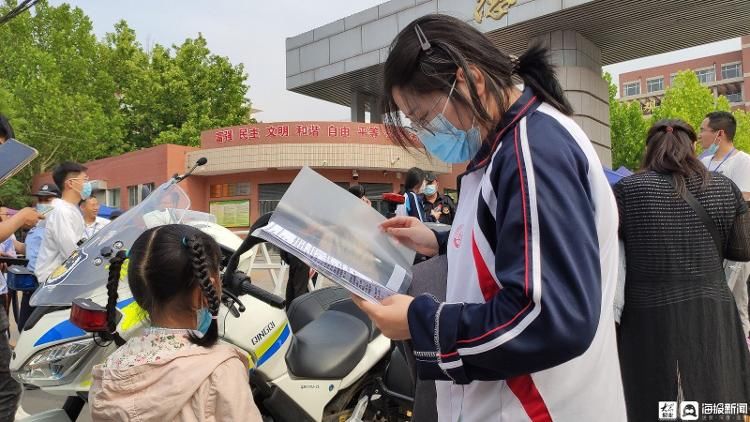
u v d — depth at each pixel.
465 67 1.00
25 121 23.02
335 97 19.70
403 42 1.09
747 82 52.41
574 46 12.70
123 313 2.08
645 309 1.96
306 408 2.38
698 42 13.79
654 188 2.00
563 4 11.70
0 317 2.42
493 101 1.05
